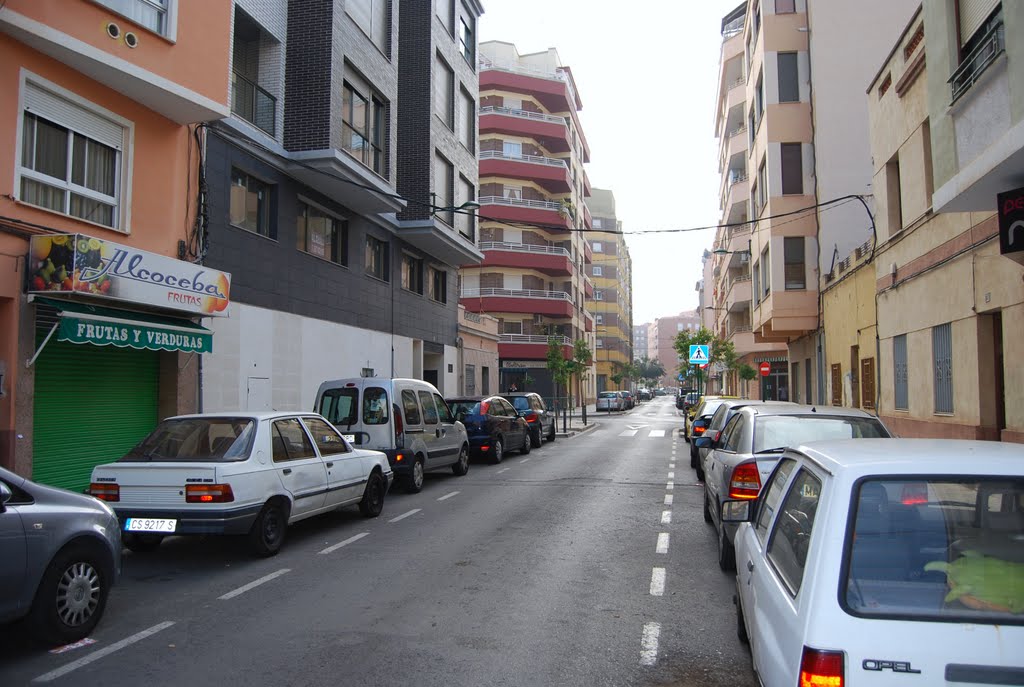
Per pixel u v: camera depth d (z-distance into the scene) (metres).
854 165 23.25
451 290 28.50
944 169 10.11
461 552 8.17
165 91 11.09
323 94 16.19
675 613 5.95
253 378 14.84
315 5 16.47
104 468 7.70
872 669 2.46
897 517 2.82
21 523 4.93
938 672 2.43
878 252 16.73
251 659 4.94
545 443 25.42
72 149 10.45
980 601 2.61
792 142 24.08
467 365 30.56
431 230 22.42
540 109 53.22
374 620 5.77
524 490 13.16
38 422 10.06
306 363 16.98
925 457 3.02
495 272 48.94
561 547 8.41
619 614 5.92
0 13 8.87
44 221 9.88
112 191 11.19
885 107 15.84
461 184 26.03
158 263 10.98
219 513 7.38
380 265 22.14
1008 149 8.10
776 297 23.94
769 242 24.23
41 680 4.61
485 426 17.61
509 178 49.94
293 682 4.54
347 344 19.17
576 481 14.43
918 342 14.16
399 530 9.53
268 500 8.03
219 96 12.05
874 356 17.48
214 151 13.59
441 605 6.17
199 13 11.70
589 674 4.66
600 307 87.00
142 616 5.94
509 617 5.83
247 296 14.66
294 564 7.71
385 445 12.45
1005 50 8.28
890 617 2.56
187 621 5.79
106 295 9.95
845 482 2.94
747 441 7.38
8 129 9.32
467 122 27.38
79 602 5.36
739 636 5.21
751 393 43.72
